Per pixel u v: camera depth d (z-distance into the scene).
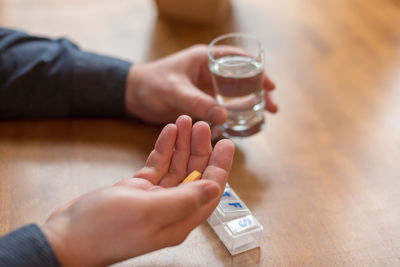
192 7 1.12
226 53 0.93
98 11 1.18
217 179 0.79
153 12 1.17
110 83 0.97
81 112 0.98
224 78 0.90
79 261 0.73
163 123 0.97
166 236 0.75
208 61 0.93
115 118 0.98
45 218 0.84
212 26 1.13
